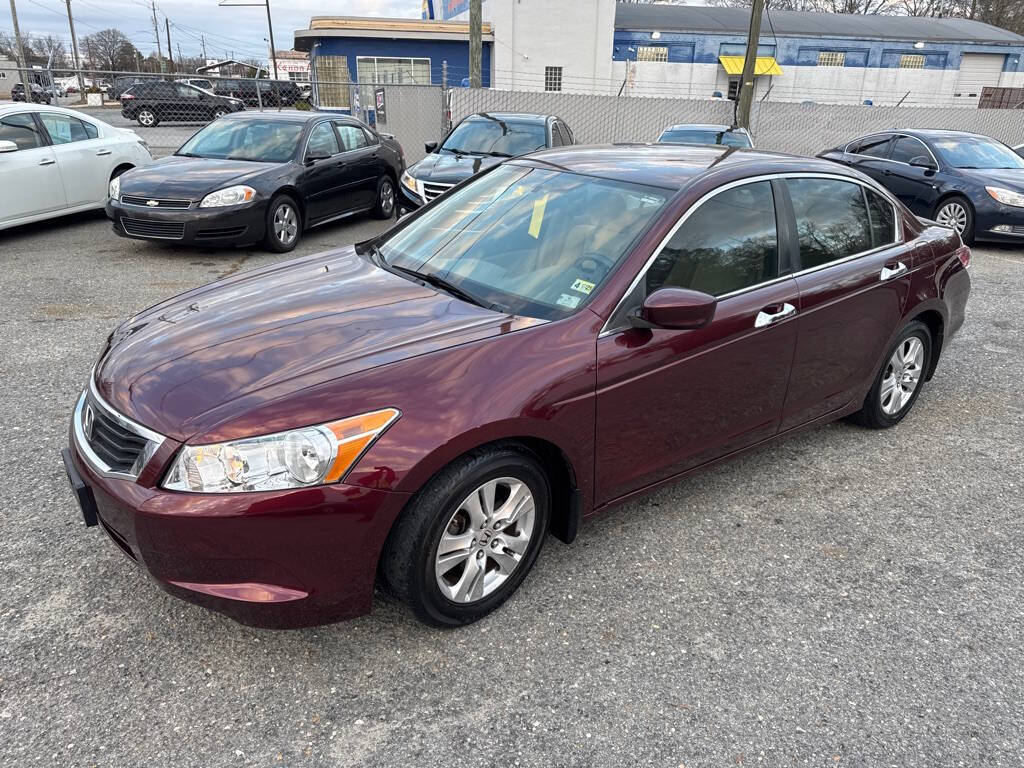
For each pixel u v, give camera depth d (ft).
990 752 7.18
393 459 7.38
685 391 9.77
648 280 9.37
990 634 8.83
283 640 8.30
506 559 8.78
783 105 58.65
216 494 7.04
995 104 104.58
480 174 12.69
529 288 9.59
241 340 8.64
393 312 9.23
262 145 29.09
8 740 6.89
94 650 8.04
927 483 12.32
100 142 30.68
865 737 7.30
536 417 8.18
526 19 82.23
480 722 7.32
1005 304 23.59
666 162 11.23
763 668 8.16
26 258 25.16
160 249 27.40
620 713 7.48
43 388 14.51
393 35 81.10
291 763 6.80
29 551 9.62
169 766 6.72
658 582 9.54
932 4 169.78
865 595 9.46
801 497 11.75
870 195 12.87
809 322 11.12
